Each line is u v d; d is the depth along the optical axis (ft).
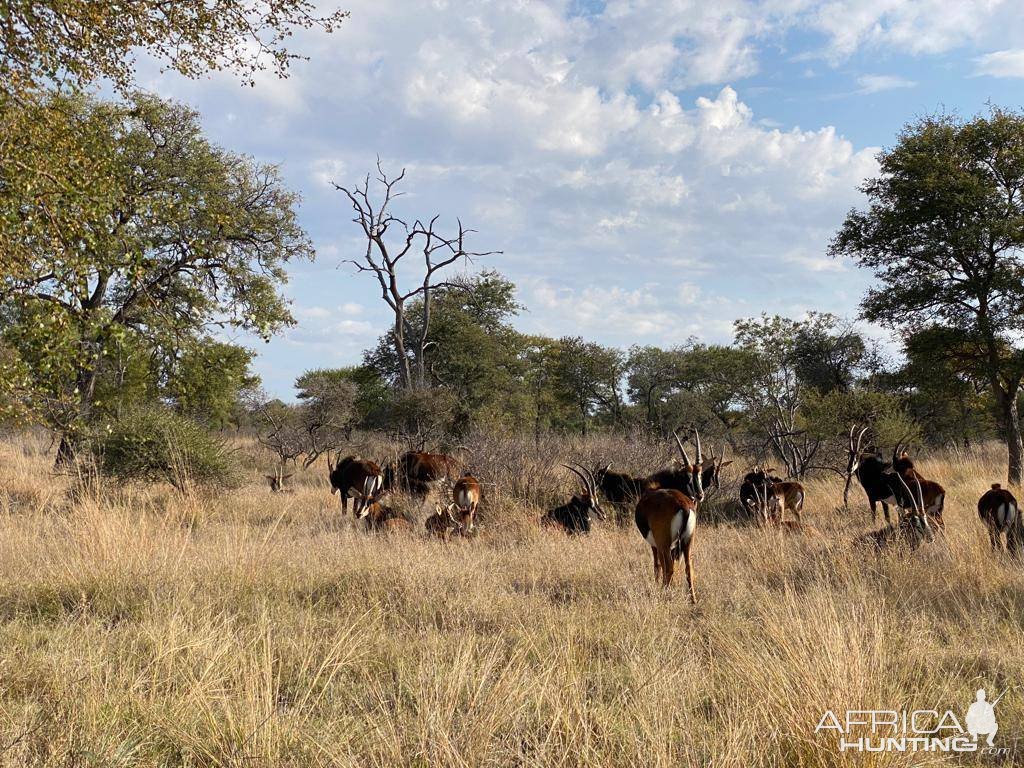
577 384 139.44
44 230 21.26
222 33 25.34
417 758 11.51
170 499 41.52
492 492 44.91
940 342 64.64
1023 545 27.96
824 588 22.50
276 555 25.77
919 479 35.19
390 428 97.45
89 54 23.81
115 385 60.23
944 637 19.25
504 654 16.76
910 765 11.59
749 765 11.44
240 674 14.61
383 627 19.21
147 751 11.82
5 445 71.92
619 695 14.33
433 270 120.88
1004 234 59.98
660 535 24.75
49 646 16.20
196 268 46.29
